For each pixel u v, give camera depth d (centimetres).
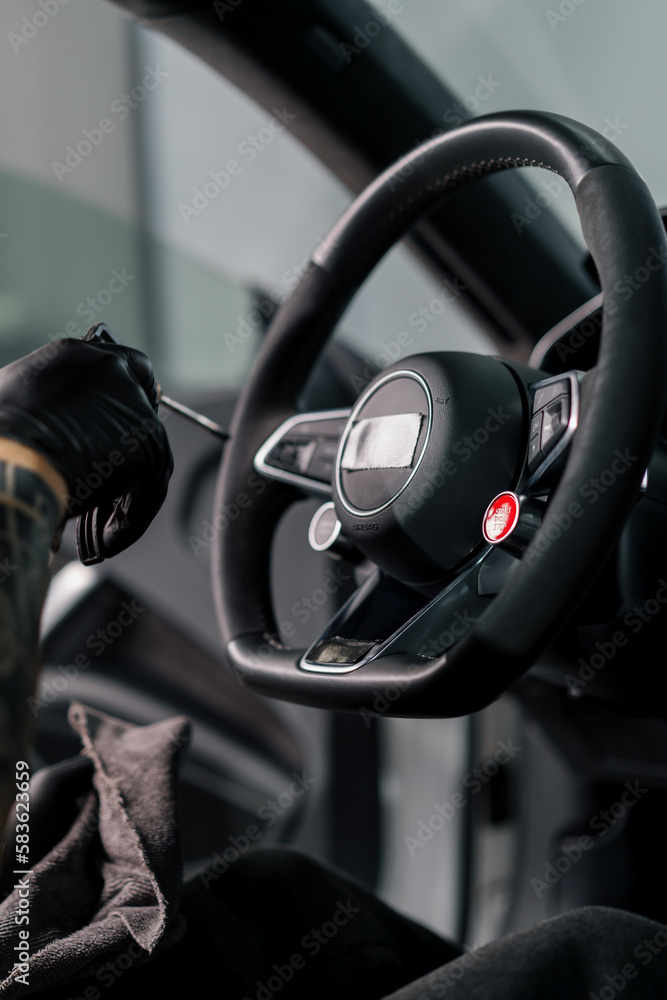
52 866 50
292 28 96
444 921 143
